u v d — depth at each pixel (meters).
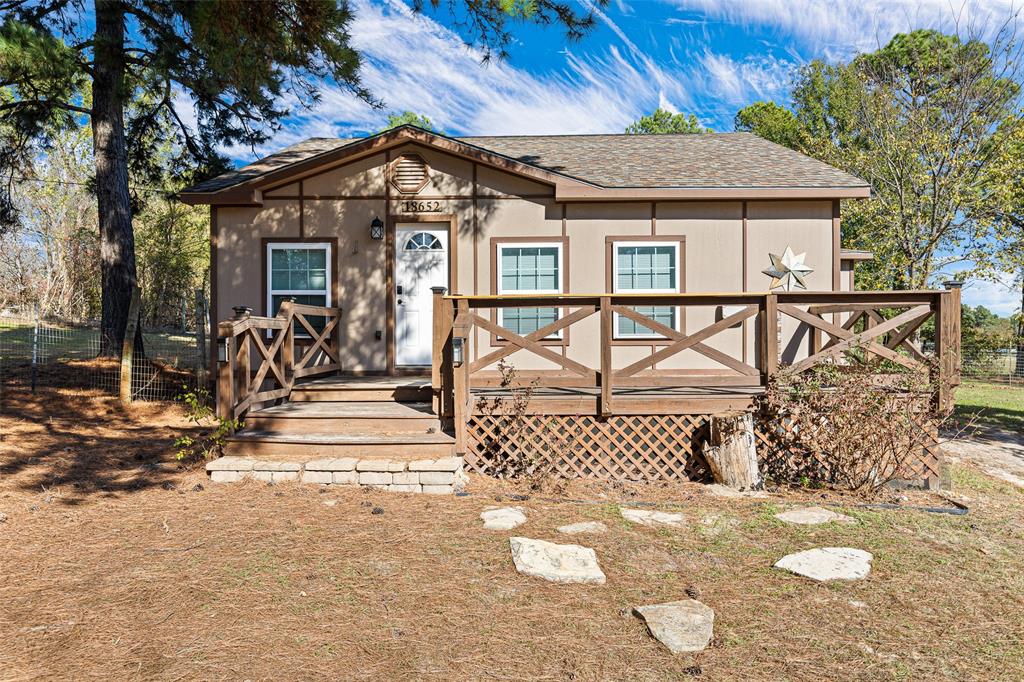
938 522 4.72
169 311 23.59
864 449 5.50
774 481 5.79
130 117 13.84
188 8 6.73
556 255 8.68
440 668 2.75
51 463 5.94
